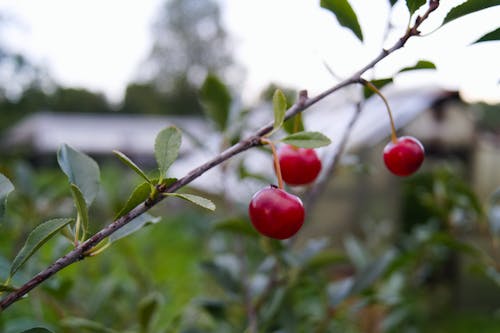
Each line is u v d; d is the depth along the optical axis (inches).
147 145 172.1
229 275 13.0
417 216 37.3
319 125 45.1
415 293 19.9
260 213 7.7
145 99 305.3
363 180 37.5
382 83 9.9
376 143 36.3
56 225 7.0
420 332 20.4
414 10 7.6
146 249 24.2
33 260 10.7
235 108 15.0
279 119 7.3
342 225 38.0
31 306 13.8
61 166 7.8
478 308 37.1
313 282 12.0
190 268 28.1
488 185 41.6
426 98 37.0
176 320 12.1
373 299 12.6
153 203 6.8
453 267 37.4
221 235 22.2
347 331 18.6
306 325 13.8
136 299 16.2
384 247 28.6
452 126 39.5
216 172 18.6
